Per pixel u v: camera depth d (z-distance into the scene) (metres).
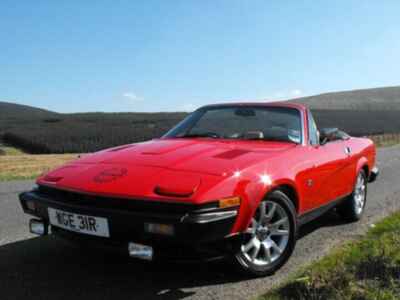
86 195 3.43
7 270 3.94
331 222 5.84
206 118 5.15
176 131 5.04
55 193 3.71
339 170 5.12
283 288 3.40
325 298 3.17
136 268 3.99
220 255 3.41
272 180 3.69
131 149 4.29
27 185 9.32
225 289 3.55
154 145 4.38
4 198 7.62
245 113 5.08
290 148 4.33
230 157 3.82
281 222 3.93
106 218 3.30
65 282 3.68
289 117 4.89
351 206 5.72
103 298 3.38
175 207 3.18
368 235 5.08
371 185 8.99
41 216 3.80
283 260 3.93
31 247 4.61
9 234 5.14
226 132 4.73
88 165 3.94
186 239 3.13
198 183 3.31
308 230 5.41
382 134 36.47
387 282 3.40
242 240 3.48
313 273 3.56
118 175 3.55
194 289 3.55
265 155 3.97
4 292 3.47
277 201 3.86
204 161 3.70
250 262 3.71
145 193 3.26
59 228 3.68
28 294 3.44
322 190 4.68
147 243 3.27
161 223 3.12
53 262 4.15
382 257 3.80
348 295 3.18
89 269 3.97
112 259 4.22
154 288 3.56
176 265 4.05
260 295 3.40
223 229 3.27
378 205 6.93
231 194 3.33
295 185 4.04
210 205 3.22
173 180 3.37
